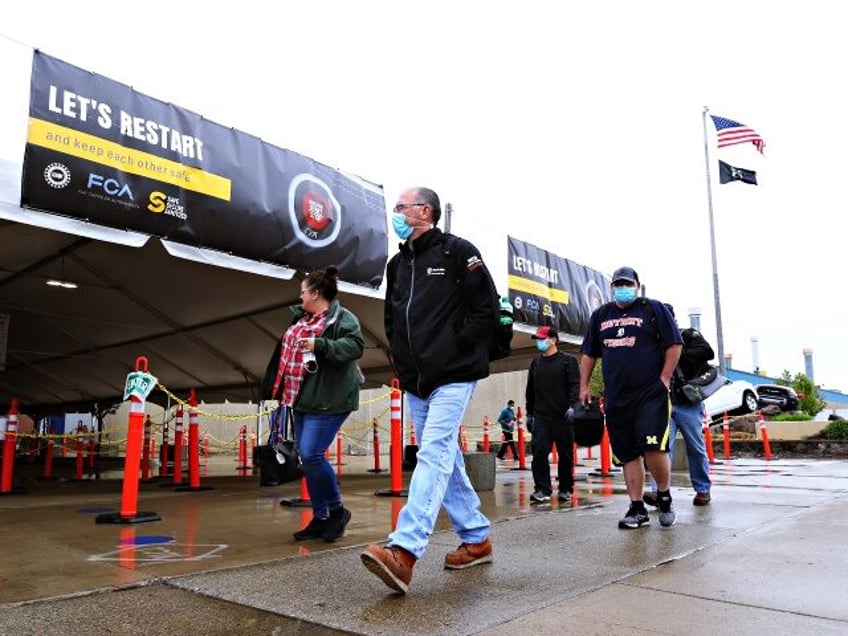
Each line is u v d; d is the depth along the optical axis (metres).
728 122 22.80
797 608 2.66
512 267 10.75
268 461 4.74
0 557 3.92
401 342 3.40
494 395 31.36
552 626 2.46
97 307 10.57
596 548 3.99
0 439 8.56
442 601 2.83
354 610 2.72
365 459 20.66
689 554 3.75
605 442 10.80
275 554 3.95
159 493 8.12
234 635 2.45
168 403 14.19
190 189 6.46
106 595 3.01
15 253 8.21
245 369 13.59
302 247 7.43
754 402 20.30
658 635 2.35
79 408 20.97
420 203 3.49
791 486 7.72
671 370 4.76
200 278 9.02
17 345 13.45
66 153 5.61
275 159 7.32
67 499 7.73
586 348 5.29
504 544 4.16
